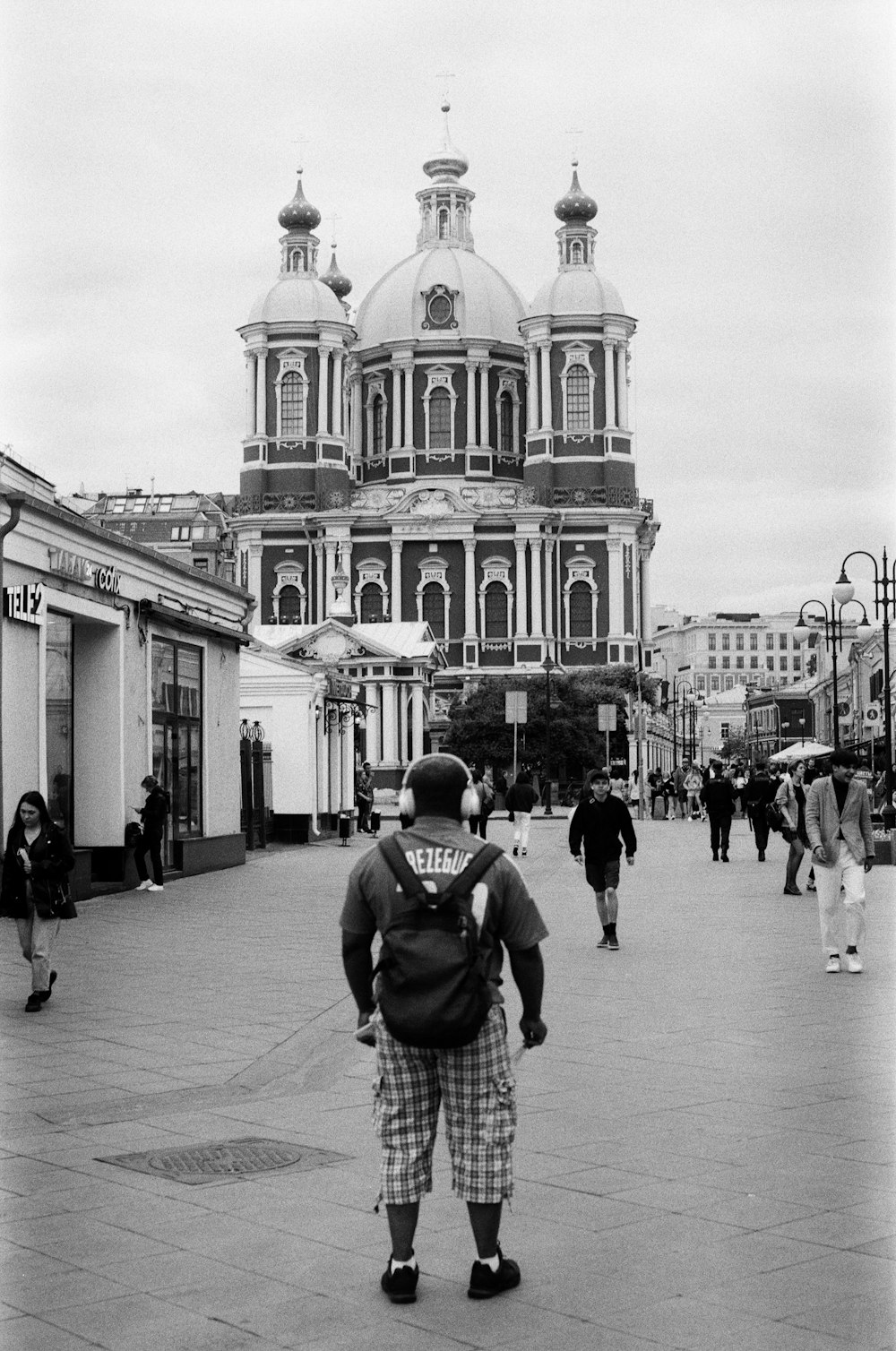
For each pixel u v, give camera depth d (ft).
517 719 164.04
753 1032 42.57
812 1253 23.32
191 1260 23.18
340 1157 29.04
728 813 119.85
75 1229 24.64
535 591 353.10
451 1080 22.02
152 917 73.82
